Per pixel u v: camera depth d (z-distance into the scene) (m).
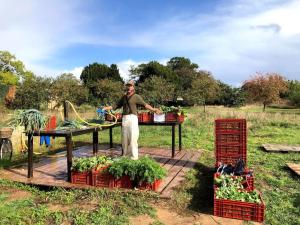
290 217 4.71
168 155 8.51
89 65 53.81
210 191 5.65
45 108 24.59
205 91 33.31
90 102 30.61
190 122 16.62
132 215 4.57
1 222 4.26
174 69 66.69
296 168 7.24
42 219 4.40
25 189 5.67
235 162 6.42
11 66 43.16
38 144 9.80
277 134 13.05
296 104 39.06
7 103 24.08
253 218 4.52
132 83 6.58
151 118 8.23
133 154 6.58
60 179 6.02
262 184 6.29
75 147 9.97
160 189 5.51
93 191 5.34
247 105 40.06
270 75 28.36
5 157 8.32
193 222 4.44
